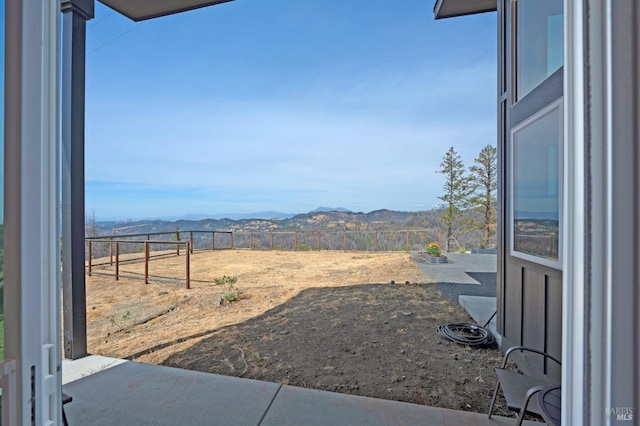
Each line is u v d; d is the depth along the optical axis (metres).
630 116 0.51
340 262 9.13
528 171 2.70
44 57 0.73
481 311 4.11
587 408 0.54
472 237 14.38
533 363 2.60
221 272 7.54
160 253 10.46
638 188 0.51
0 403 0.66
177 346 3.43
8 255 0.68
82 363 2.89
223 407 2.22
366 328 3.97
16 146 0.68
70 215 2.92
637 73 0.51
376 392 2.51
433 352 3.27
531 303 2.65
